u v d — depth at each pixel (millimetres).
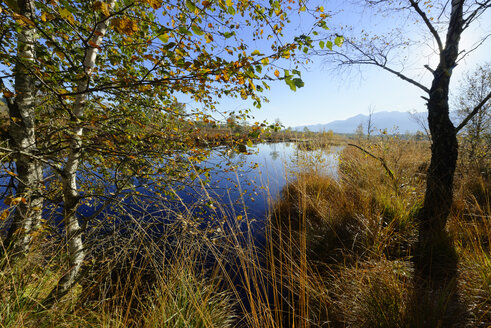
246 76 1512
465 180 3596
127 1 1071
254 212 4184
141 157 2004
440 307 1423
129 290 2006
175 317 1718
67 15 1102
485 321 1378
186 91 1667
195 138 2051
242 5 2115
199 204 2213
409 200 2992
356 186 3928
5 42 1388
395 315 1487
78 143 1898
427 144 5699
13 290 1486
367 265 2168
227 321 2037
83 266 2242
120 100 2158
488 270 1615
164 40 1232
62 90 1688
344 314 1811
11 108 1859
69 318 1572
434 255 2094
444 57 2449
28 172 1967
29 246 1829
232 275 2471
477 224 2271
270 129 1978
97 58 2129
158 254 2156
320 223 3475
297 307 2145
